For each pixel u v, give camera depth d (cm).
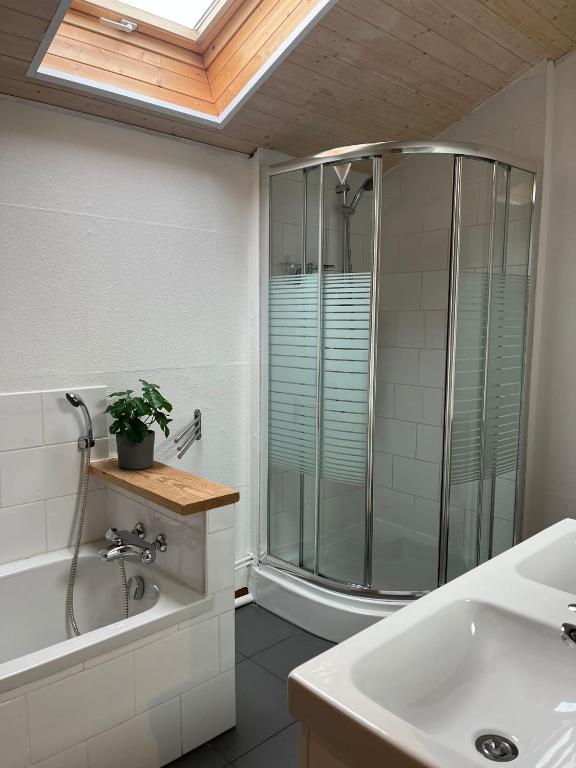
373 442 246
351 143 284
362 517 268
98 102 217
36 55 187
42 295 218
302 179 261
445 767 69
